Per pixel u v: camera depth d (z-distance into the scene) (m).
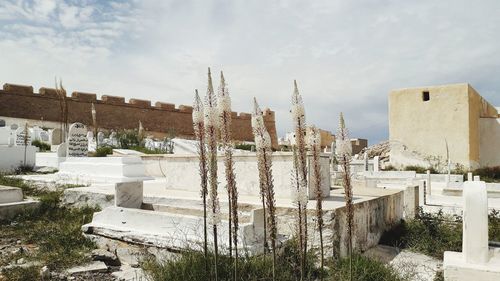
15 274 5.11
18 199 9.18
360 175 21.38
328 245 6.31
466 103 26.72
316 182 3.74
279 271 4.80
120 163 13.30
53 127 37.12
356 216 7.21
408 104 28.91
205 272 4.52
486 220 4.61
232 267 4.64
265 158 3.73
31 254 6.06
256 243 5.55
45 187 12.40
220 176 9.20
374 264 5.49
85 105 39.75
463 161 26.61
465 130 26.66
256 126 3.70
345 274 5.12
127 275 5.45
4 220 8.34
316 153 3.75
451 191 15.53
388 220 9.20
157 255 5.97
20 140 23.42
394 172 20.94
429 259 7.14
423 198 12.02
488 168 26.25
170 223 6.24
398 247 8.07
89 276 5.34
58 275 5.25
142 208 8.09
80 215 8.92
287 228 6.79
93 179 13.48
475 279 4.48
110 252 6.23
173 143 25.19
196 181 9.75
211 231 5.75
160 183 12.98
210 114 3.67
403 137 28.92
